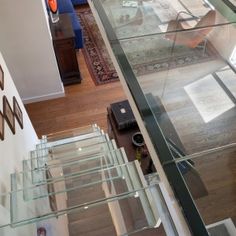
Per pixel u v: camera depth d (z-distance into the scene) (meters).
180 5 2.85
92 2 2.54
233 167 1.93
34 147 2.75
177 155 1.70
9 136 1.92
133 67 2.23
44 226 1.86
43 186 2.04
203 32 2.78
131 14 2.56
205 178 1.76
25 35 2.94
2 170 1.67
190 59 2.61
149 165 2.32
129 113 2.59
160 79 2.37
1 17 2.73
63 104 3.65
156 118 1.85
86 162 2.50
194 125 2.20
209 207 1.56
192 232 1.30
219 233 1.46
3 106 1.90
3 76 2.04
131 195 1.84
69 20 3.66
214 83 2.57
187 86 2.50
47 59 3.24
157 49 2.54
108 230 2.12
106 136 2.88
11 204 1.63
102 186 2.16
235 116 2.31
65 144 2.88
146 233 1.86
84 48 4.39
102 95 3.73
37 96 3.63
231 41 2.69
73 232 2.16
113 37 2.31
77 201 2.15
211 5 2.79
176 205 1.43
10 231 1.47
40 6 2.75
